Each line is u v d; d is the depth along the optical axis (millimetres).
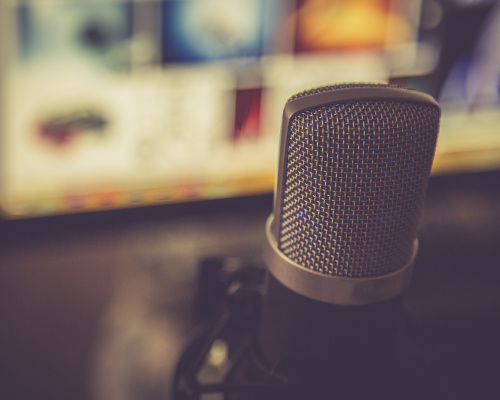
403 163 277
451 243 782
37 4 578
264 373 305
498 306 691
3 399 731
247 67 667
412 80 732
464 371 415
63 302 795
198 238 771
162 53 636
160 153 685
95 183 680
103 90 638
